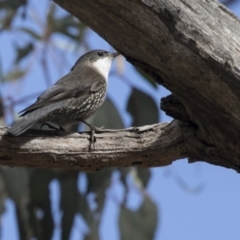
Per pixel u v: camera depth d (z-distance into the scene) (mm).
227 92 8336
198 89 8359
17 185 13820
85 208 14031
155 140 9562
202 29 8000
